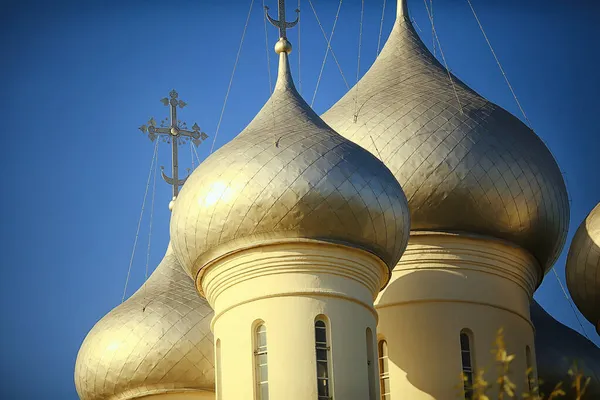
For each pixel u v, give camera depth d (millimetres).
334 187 23422
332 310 23312
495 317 26703
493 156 26734
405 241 24625
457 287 26641
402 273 26812
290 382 22719
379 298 26812
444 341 26266
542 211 27219
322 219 23406
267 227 23500
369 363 23578
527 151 27203
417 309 26562
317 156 23719
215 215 23938
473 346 26359
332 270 23562
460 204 26547
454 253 26812
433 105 27422
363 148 24797
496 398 25969
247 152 24031
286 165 23578
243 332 23500
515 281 27344
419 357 26219
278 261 23484
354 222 23578
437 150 26609
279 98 25875
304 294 23297
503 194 26688
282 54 26797
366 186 23672
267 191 23438
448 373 26031
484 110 27516
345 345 23141
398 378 26156
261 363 23344
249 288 23641
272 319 23234
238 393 23219
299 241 23422
